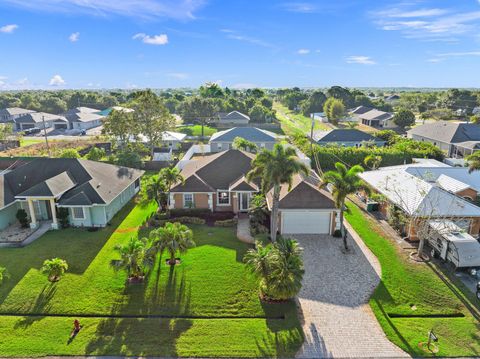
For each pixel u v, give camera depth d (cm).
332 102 11012
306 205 2933
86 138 7825
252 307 2048
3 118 10100
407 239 2919
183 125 10388
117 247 2278
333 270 2445
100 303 2075
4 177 3394
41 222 3269
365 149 5275
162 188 3378
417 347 1756
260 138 6512
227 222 3169
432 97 14762
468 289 2238
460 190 3222
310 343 1778
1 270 2141
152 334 1828
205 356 1686
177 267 2442
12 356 1681
